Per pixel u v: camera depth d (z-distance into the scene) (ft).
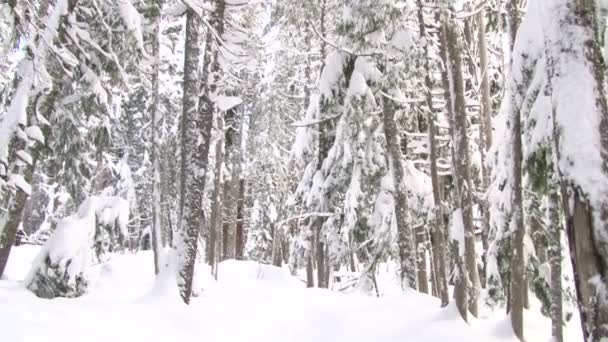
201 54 63.36
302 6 63.46
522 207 30.50
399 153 44.65
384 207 50.72
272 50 85.71
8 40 29.37
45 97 40.88
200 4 43.11
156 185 51.70
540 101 26.08
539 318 35.32
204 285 51.88
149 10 45.96
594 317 15.96
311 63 72.02
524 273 34.17
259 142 101.24
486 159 38.52
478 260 47.98
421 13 40.57
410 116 51.67
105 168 82.12
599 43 18.84
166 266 39.45
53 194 94.68
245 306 42.88
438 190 38.91
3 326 23.27
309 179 62.08
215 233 76.18
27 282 35.83
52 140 49.14
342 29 44.27
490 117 49.08
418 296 38.55
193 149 42.55
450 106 38.24
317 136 61.52
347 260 56.85
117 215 43.32
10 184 35.65
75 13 43.06
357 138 51.55
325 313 39.09
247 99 100.07
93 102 47.42
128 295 46.47
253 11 72.13
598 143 16.65
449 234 52.01
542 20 18.89
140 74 45.19
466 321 32.91
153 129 53.11
